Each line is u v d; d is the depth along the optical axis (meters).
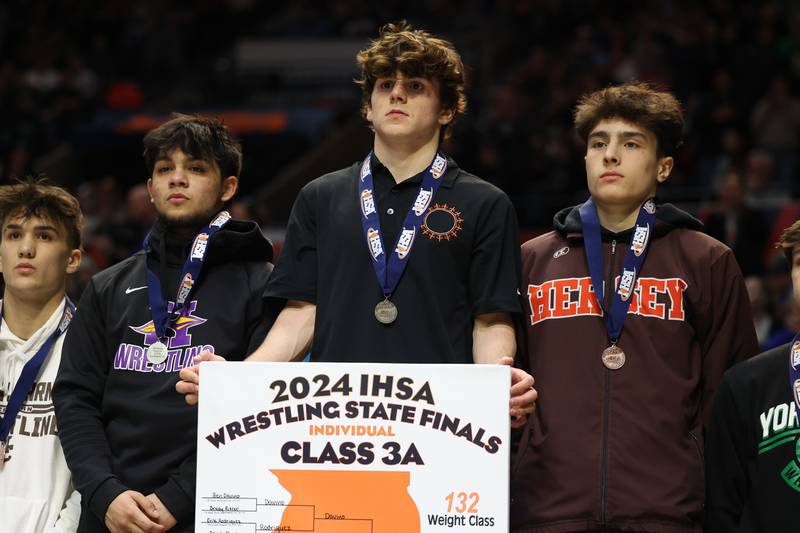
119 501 3.45
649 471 3.45
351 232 3.64
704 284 3.66
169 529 3.51
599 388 3.56
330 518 3.16
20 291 4.09
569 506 3.44
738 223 8.70
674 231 3.79
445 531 3.14
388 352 3.50
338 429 3.19
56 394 3.79
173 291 3.85
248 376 3.22
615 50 14.59
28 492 3.92
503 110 13.66
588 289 3.71
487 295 3.57
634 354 3.59
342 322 3.54
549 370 3.64
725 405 3.55
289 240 3.75
